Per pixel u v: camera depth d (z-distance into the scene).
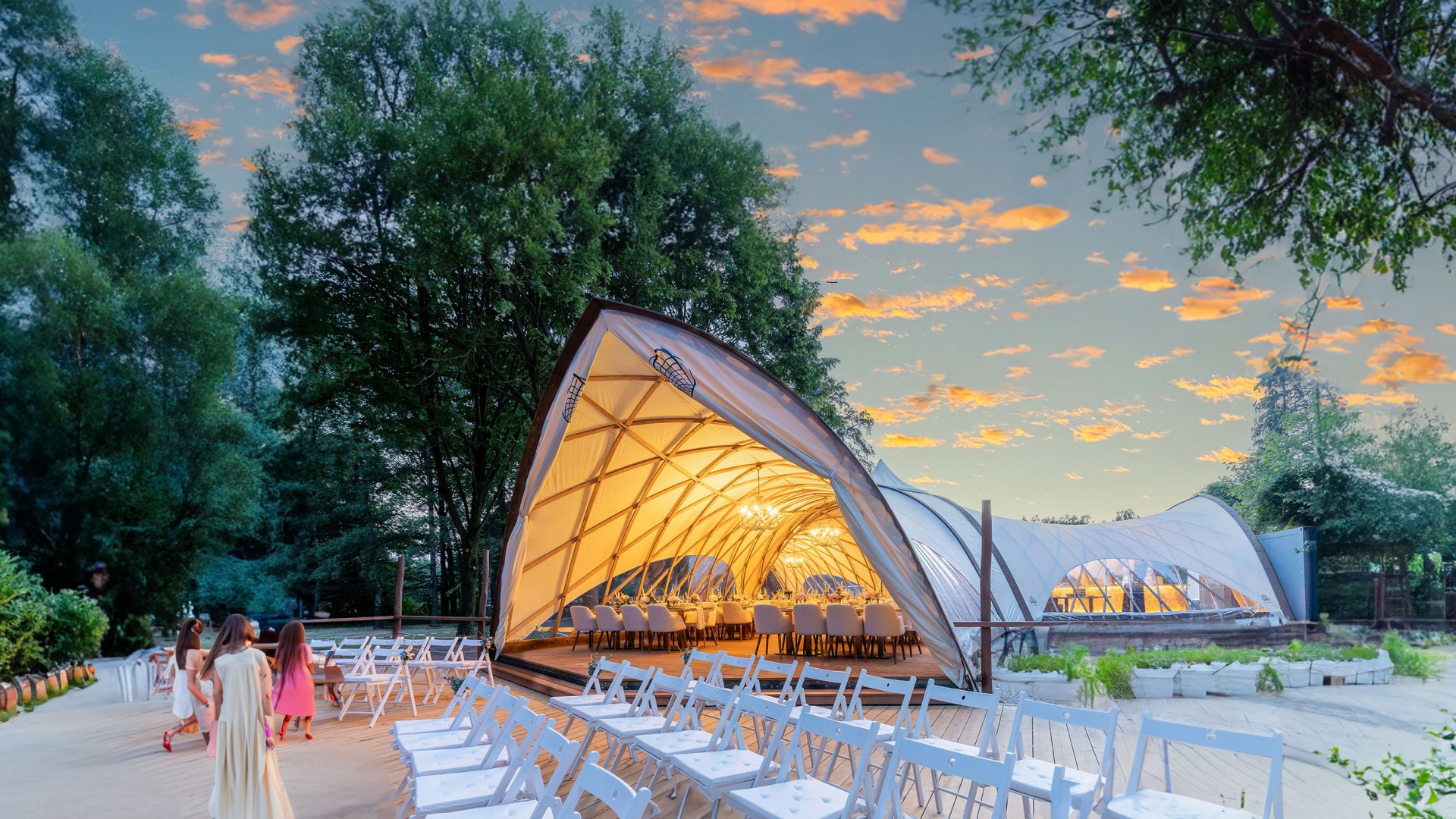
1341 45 4.20
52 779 8.01
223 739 5.68
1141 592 20.09
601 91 24.06
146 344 29.78
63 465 28.52
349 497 40.62
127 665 14.74
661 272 24.19
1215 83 4.62
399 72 25.30
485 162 20.53
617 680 8.20
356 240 23.56
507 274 20.59
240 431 31.73
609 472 15.40
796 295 27.75
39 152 31.22
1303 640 16.58
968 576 18.09
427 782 5.27
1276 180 4.65
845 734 5.04
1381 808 6.42
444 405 24.86
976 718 10.47
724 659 8.32
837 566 26.62
